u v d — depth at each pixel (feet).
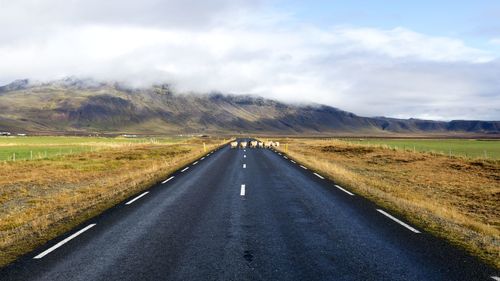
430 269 21.17
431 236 28.17
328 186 54.49
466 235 28.58
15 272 20.90
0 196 50.19
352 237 27.84
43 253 24.30
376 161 114.62
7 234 29.94
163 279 19.75
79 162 104.47
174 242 26.61
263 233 28.99
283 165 87.86
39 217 35.53
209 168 81.00
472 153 196.54
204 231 29.60
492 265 21.83
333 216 34.96
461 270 20.99
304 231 29.55
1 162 104.99
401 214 35.94
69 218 34.73
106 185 57.06
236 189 51.60
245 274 20.42
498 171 91.35
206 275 20.29
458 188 63.77
